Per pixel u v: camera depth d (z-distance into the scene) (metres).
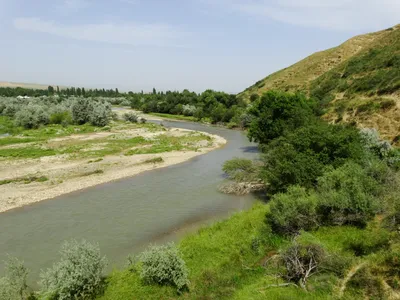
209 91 122.69
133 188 29.72
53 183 30.91
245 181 28.81
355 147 23.75
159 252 13.21
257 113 49.97
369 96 46.16
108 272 14.66
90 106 80.12
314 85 84.06
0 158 41.03
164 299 12.00
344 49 107.88
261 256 15.14
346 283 11.58
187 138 59.59
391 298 10.11
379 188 18.44
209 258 14.97
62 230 20.34
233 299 11.62
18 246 18.08
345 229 16.20
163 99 137.12
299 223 16.55
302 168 21.53
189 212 23.41
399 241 13.74
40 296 12.23
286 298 10.90
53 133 62.91
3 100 106.38
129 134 62.88
